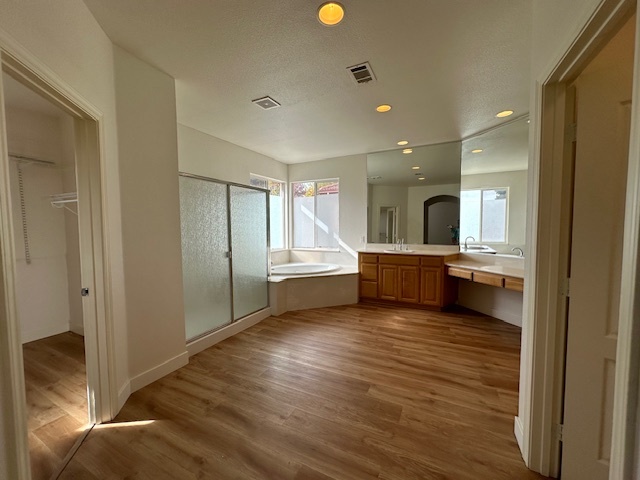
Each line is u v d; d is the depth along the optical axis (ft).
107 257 5.35
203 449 4.76
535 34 4.23
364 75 7.13
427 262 12.75
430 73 7.04
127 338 6.23
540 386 4.18
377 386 6.64
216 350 8.71
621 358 1.93
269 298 12.28
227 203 10.14
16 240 8.92
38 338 9.39
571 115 3.85
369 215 15.31
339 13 5.03
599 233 3.62
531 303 4.25
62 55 4.16
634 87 1.85
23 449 2.93
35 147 9.07
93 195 5.21
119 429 5.24
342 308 13.30
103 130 5.31
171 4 4.80
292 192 17.69
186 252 8.51
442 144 13.32
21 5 3.37
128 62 6.14
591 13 2.61
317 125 10.76
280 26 5.38
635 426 1.83
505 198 10.77
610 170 3.52
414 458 4.55
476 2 4.77
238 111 9.34
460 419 5.46
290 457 4.59
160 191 6.98
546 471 4.21
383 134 11.84
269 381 6.88
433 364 7.72
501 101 8.61
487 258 11.71
